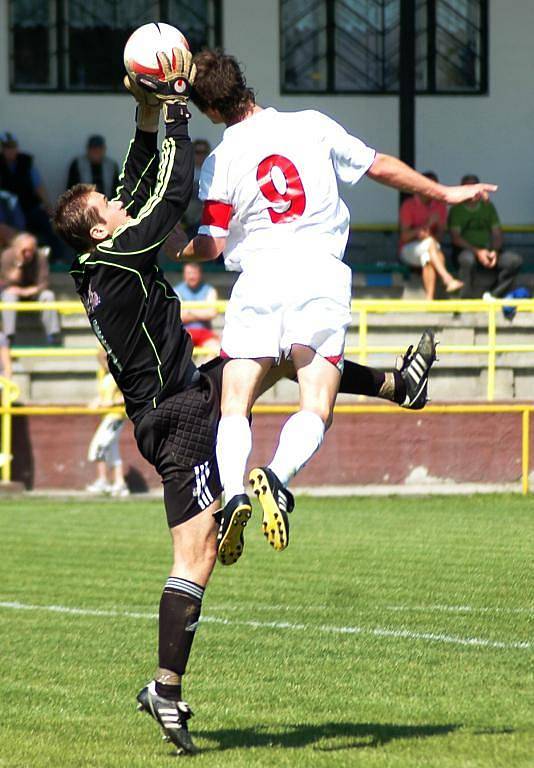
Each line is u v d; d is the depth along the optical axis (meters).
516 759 18.16
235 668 24.75
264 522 17.84
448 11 74.94
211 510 19.33
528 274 71.31
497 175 75.44
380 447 52.00
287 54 74.44
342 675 24.06
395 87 75.19
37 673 24.75
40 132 72.94
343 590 32.41
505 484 52.47
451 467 52.28
